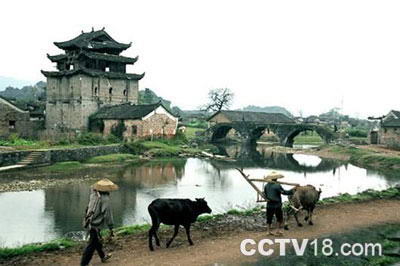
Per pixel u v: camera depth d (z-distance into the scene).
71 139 54.28
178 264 10.64
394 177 37.78
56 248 11.84
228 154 61.84
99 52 69.56
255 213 16.78
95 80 65.69
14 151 39.09
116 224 19.25
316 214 16.52
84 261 10.01
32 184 30.19
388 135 64.75
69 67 69.12
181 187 30.73
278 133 76.00
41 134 60.22
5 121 55.66
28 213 21.56
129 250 11.70
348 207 17.88
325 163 50.84
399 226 15.04
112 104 68.19
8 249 11.41
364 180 35.97
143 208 23.11
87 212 10.17
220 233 13.66
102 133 62.81
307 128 72.12
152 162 47.41
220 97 118.69
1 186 29.08
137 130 59.00
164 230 13.84
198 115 146.00
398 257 12.19
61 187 29.38
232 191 29.22
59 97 67.06
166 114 62.88
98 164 43.50
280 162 51.59
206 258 11.16
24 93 164.38
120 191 28.59
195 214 12.27
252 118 96.94
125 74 69.12
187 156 55.09
